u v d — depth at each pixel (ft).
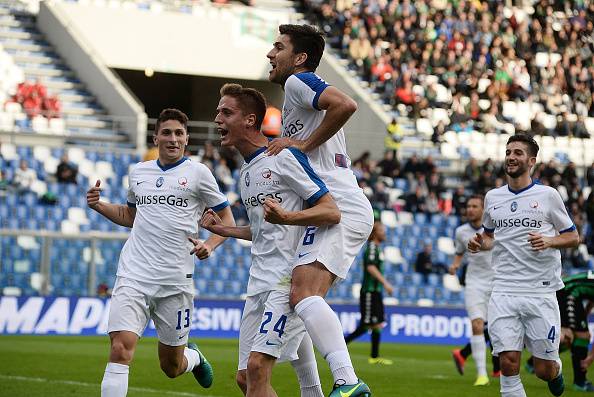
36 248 87.81
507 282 40.88
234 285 104.37
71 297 87.25
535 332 40.27
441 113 140.97
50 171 115.24
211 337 90.89
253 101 31.42
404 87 139.44
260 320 31.27
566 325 55.06
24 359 64.28
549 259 40.42
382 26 145.79
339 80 139.44
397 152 124.98
